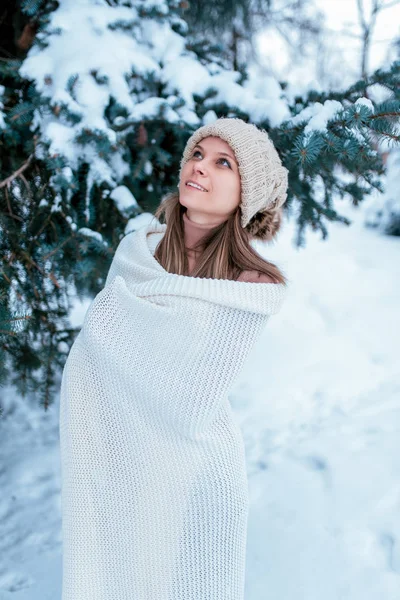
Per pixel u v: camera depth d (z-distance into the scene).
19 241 2.27
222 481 1.21
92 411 1.27
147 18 2.44
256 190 1.26
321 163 2.23
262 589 1.91
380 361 3.57
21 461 2.77
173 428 1.20
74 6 2.28
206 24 3.40
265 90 2.36
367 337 3.83
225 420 1.26
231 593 1.28
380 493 2.31
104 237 2.38
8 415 3.19
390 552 2.02
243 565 1.30
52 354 2.51
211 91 2.32
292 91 2.37
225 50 2.82
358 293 4.39
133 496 1.25
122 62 2.21
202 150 1.27
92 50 2.16
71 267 2.32
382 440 2.69
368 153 2.01
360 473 2.45
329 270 4.66
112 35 2.29
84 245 2.17
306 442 2.75
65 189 2.18
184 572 1.24
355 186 2.45
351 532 2.13
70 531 1.31
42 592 1.92
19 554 2.13
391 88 2.18
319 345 3.77
